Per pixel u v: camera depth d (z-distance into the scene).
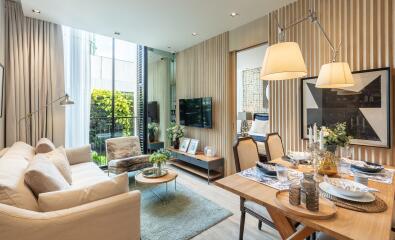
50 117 3.59
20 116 3.33
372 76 2.27
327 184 1.44
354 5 2.42
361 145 2.37
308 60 2.80
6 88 3.21
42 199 1.40
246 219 2.49
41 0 2.80
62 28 3.75
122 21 3.44
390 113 2.17
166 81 5.32
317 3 2.71
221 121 4.12
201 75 4.52
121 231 1.55
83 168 3.07
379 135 2.24
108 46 4.50
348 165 1.96
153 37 4.18
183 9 3.05
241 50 3.83
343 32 2.50
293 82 2.98
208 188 3.47
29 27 3.38
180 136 4.78
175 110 5.35
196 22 3.50
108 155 3.72
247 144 2.32
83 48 4.08
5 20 3.17
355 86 2.39
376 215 1.11
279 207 1.20
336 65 1.84
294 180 1.55
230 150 3.99
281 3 2.93
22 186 1.48
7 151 2.37
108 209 1.47
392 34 2.18
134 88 4.96
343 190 1.28
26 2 2.86
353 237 0.92
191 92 4.81
